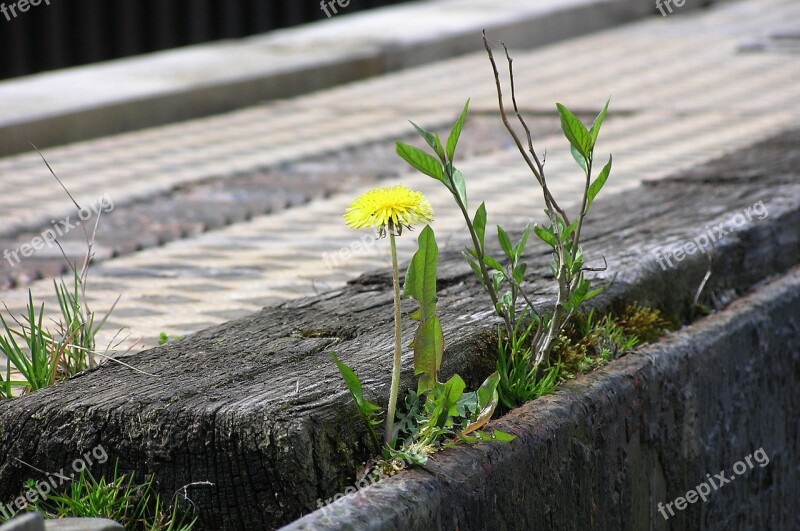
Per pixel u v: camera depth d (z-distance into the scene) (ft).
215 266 26.18
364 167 39.32
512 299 16.15
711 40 71.00
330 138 45.19
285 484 12.94
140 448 13.44
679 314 20.61
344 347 15.75
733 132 41.88
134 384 14.34
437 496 12.99
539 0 80.59
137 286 24.34
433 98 54.54
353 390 13.38
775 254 23.75
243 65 58.44
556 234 15.56
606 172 15.10
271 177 38.09
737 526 20.74
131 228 30.91
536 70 61.98
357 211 13.16
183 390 14.01
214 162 40.88
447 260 20.74
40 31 65.41
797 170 28.14
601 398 16.16
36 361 16.19
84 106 47.21
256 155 42.09
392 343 15.87
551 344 16.20
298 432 12.92
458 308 17.48
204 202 34.37
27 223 31.94
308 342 16.03
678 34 74.33
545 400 15.60
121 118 48.98
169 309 22.29
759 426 21.49
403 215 12.99
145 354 15.66
